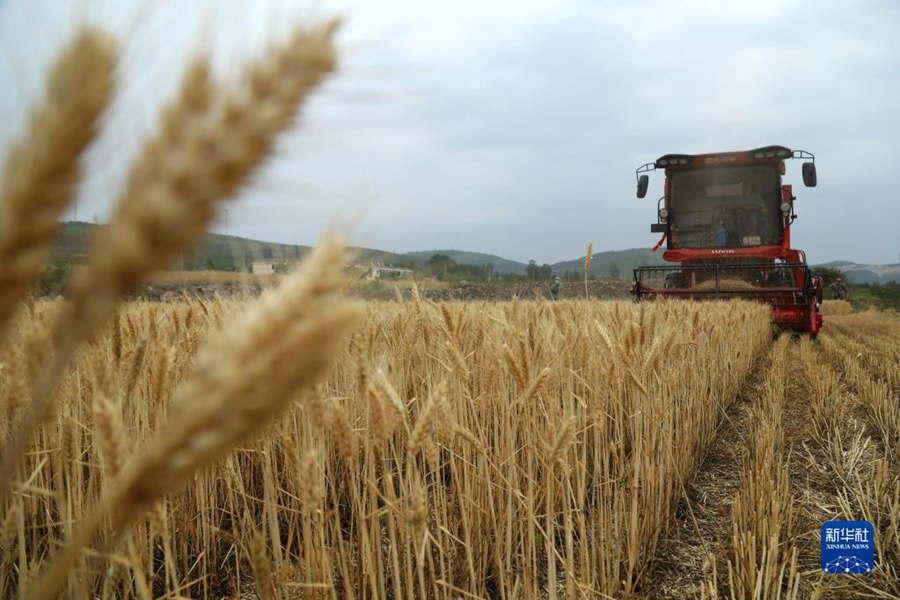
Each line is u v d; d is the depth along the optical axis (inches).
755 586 131.9
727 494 206.4
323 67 24.3
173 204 20.7
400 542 130.7
